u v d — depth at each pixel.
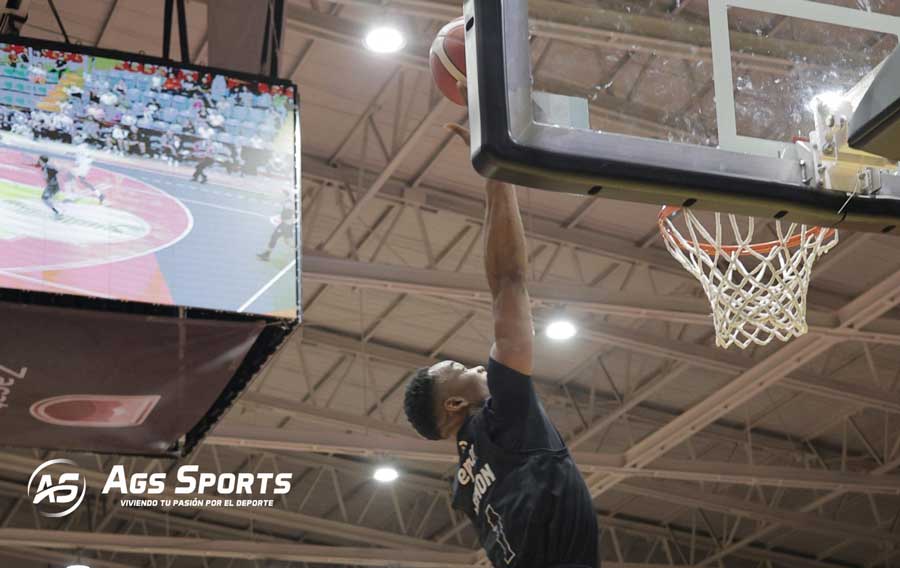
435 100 10.09
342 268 10.20
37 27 9.56
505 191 2.38
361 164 10.59
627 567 17.75
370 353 13.77
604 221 11.58
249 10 5.01
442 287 10.39
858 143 2.17
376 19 8.35
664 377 13.55
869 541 17.50
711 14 2.49
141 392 4.15
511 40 2.28
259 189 4.05
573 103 2.30
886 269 11.64
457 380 2.49
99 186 3.88
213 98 4.11
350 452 13.20
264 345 4.07
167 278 3.86
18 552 17.30
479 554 16.30
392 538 16.70
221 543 15.24
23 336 3.79
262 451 16.19
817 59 2.52
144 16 9.37
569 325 11.05
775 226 3.54
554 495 2.21
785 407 14.76
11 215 3.76
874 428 15.15
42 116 3.90
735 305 3.47
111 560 18.02
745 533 18.44
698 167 2.35
